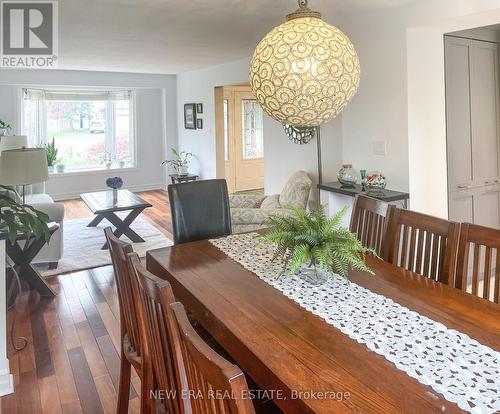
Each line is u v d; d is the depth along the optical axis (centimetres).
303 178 436
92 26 380
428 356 120
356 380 110
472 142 369
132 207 505
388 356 120
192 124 778
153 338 139
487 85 376
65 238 533
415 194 333
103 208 494
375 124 353
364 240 242
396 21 325
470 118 366
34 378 242
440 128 346
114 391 229
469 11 279
